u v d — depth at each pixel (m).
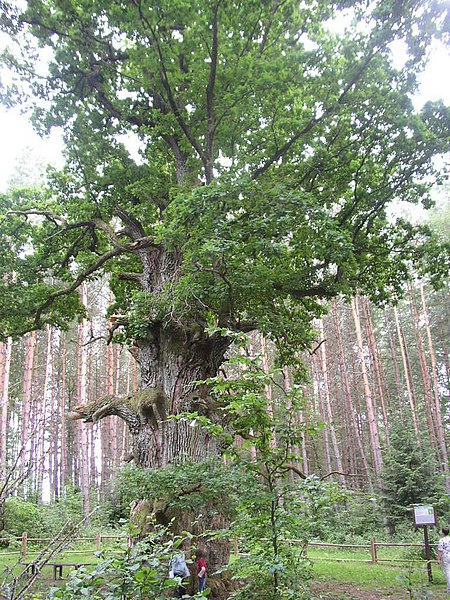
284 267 12.60
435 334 34.66
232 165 11.51
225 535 5.16
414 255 13.42
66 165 15.15
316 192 12.97
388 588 11.12
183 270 10.93
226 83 12.02
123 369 41.44
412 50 11.50
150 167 14.52
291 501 5.08
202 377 11.70
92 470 36.19
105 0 11.67
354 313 25.73
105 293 37.53
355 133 12.19
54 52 13.21
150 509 9.50
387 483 20.31
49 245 15.84
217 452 10.62
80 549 16.12
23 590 2.95
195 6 11.13
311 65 11.81
